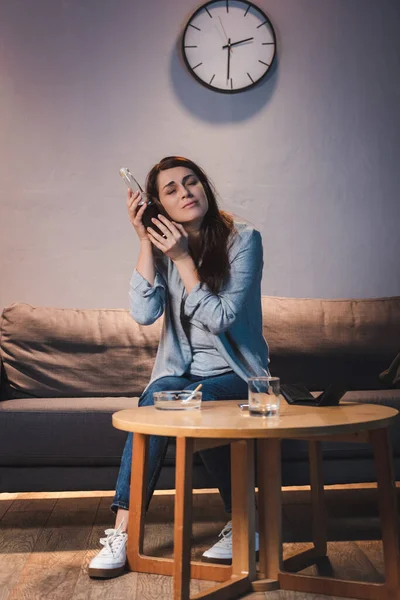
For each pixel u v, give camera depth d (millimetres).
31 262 3168
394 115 3338
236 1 3293
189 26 3270
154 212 2113
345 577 1629
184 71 3277
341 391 1713
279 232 3277
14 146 3189
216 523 2217
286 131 3303
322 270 3281
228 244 2035
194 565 1639
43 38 3227
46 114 3209
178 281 2109
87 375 2670
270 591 1548
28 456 2195
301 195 3295
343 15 3342
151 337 2740
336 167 3311
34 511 2422
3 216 3168
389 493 1491
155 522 2225
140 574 1677
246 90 3289
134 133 3244
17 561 1808
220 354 2020
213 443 1488
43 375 2646
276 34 3314
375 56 3350
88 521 2266
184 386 2010
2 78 3197
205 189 2102
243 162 3281
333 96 3324
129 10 3264
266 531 1581
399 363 2602
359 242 3301
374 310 2867
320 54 3324
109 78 3244
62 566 1760
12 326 2705
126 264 3213
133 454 1712
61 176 3203
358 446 2232
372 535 2021
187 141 3266
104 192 3217
